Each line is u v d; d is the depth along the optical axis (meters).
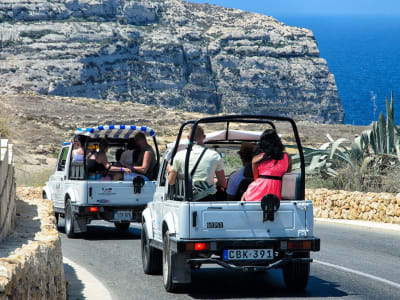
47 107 162.88
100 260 19.55
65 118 146.75
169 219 14.10
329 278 16.17
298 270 14.30
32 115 135.25
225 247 13.52
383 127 38.75
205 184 14.63
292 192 14.19
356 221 30.62
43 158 77.94
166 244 14.59
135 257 20.19
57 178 28.92
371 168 37.53
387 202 29.98
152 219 16.69
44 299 9.37
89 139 26.38
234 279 16.31
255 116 14.42
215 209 13.57
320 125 149.50
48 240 10.73
